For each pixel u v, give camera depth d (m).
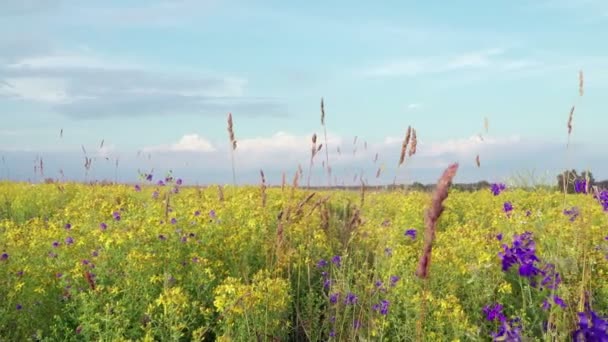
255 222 6.69
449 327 4.34
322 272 5.94
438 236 6.79
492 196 11.45
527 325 4.24
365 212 8.07
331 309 4.96
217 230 6.60
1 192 12.52
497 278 4.95
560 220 6.90
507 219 7.43
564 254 5.43
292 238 6.45
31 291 4.95
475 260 5.58
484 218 9.30
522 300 5.05
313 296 5.22
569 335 3.75
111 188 12.20
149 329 4.18
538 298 4.66
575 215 6.64
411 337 4.24
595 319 2.99
